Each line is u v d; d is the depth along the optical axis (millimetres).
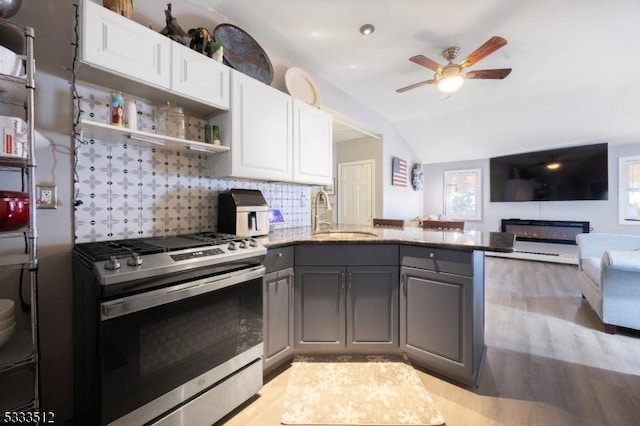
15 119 988
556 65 2920
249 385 1556
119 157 1580
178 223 1854
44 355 1328
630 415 1442
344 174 5238
